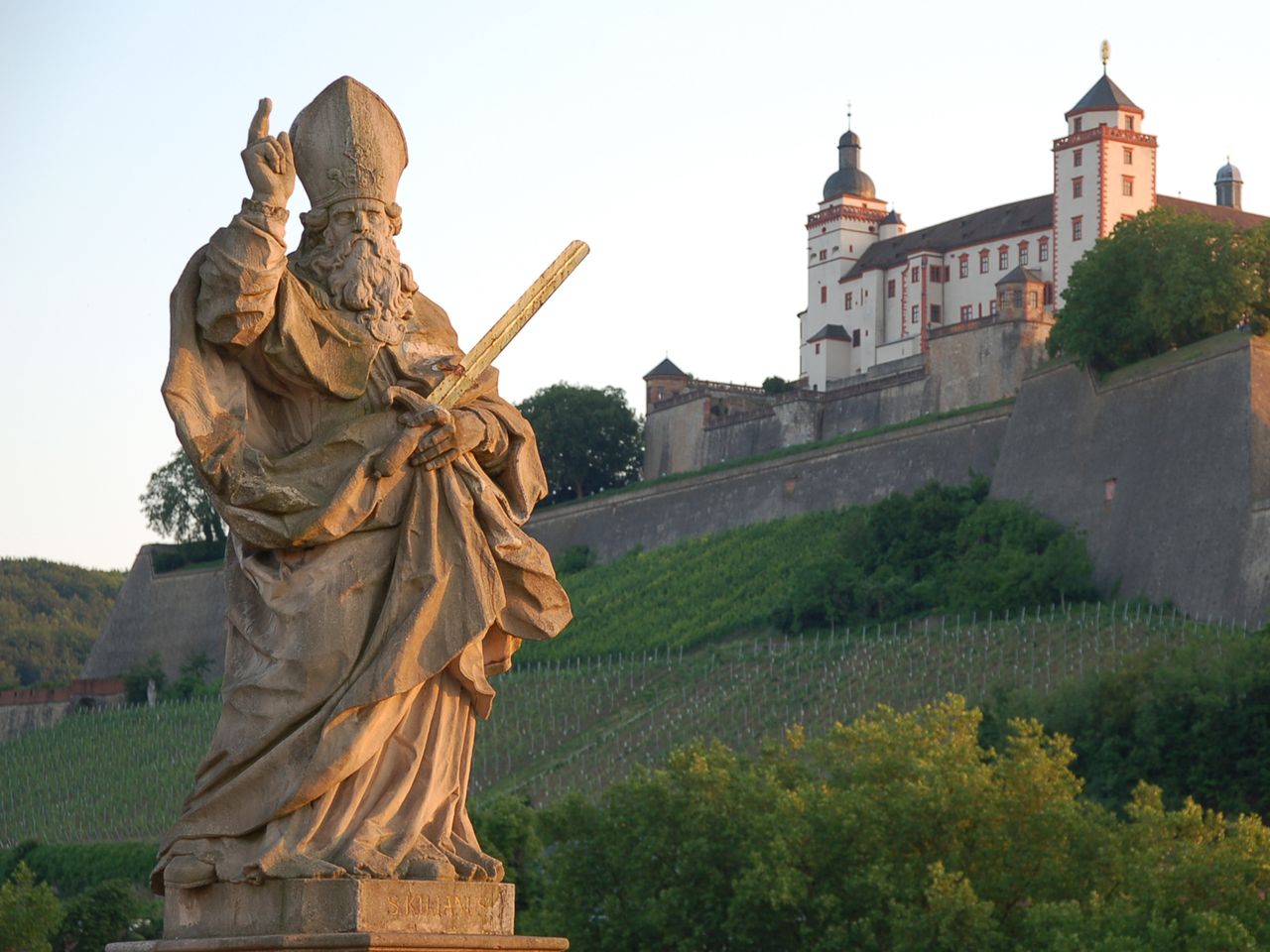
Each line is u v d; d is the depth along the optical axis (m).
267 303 11.42
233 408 11.61
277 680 11.53
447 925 11.30
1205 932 70.31
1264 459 178.25
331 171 12.31
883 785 88.62
